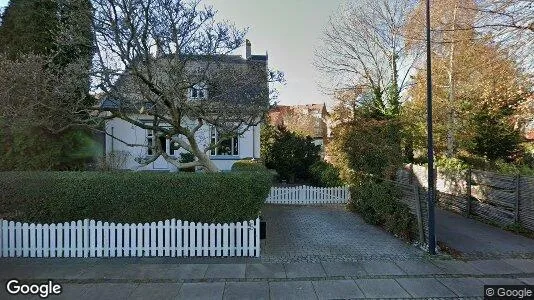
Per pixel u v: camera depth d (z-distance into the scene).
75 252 6.66
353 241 8.11
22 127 9.11
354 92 18.64
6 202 6.96
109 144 16.39
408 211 8.30
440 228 9.60
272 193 13.73
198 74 8.16
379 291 5.25
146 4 7.21
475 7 10.73
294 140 19.58
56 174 7.22
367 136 11.73
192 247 6.77
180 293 5.14
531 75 12.02
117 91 8.04
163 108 8.45
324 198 13.77
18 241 6.61
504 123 16.08
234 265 6.34
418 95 18.41
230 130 9.09
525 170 14.02
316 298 5.00
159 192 7.01
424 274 5.95
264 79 9.32
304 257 6.86
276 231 9.15
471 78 16.84
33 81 7.87
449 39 14.45
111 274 5.84
